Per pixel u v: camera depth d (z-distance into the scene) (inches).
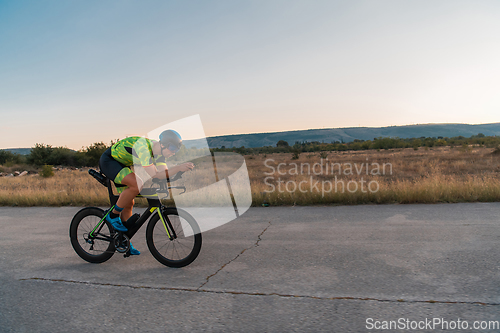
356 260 139.5
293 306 99.5
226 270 135.1
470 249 146.8
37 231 231.0
